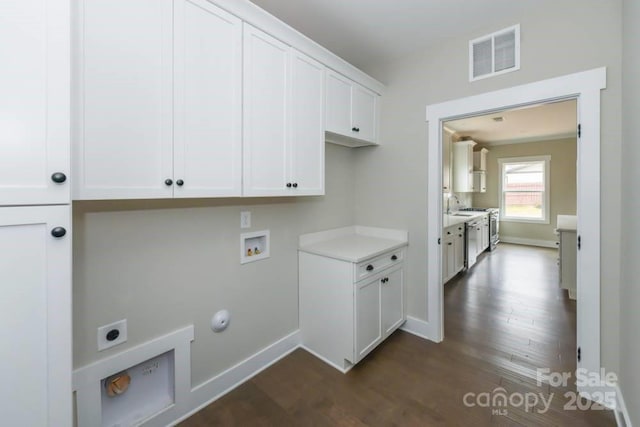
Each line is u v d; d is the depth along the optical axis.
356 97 2.31
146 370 1.53
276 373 1.96
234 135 1.48
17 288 0.83
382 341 2.28
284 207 2.17
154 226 1.47
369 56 2.49
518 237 6.54
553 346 2.26
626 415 1.41
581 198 1.70
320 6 1.84
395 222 2.58
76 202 1.23
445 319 2.78
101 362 1.30
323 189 2.01
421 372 1.96
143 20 1.16
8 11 0.80
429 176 2.36
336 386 1.83
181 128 1.28
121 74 1.10
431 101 2.33
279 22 1.63
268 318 2.06
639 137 1.24
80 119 1.01
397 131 2.53
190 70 1.30
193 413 1.62
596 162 1.65
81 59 1.01
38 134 0.85
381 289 2.19
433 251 2.36
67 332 0.91
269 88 1.64
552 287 3.67
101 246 1.30
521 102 1.91
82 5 1.01
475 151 6.45
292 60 1.76
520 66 1.91
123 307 1.37
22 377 0.85
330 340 2.07
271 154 1.66
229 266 1.82
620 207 1.58
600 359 1.66
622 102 1.56
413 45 2.31
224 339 1.80
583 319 1.70
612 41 1.61
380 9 1.88
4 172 0.80
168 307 1.53
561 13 1.77
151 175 1.19
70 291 0.91
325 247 2.26
